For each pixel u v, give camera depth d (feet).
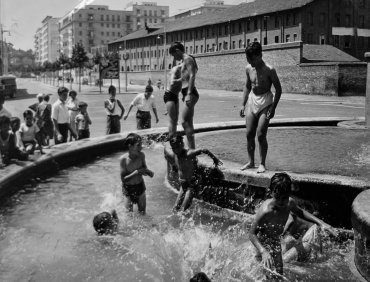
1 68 104.68
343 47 217.36
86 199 23.58
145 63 354.95
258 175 20.33
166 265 15.30
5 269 15.08
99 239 17.72
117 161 34.01
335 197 18.54
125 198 21.04
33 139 31.50
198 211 21.42
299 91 161.79
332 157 25.61
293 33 210.18
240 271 14.84
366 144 31.32
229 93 181.98
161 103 123.95
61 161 31.24
